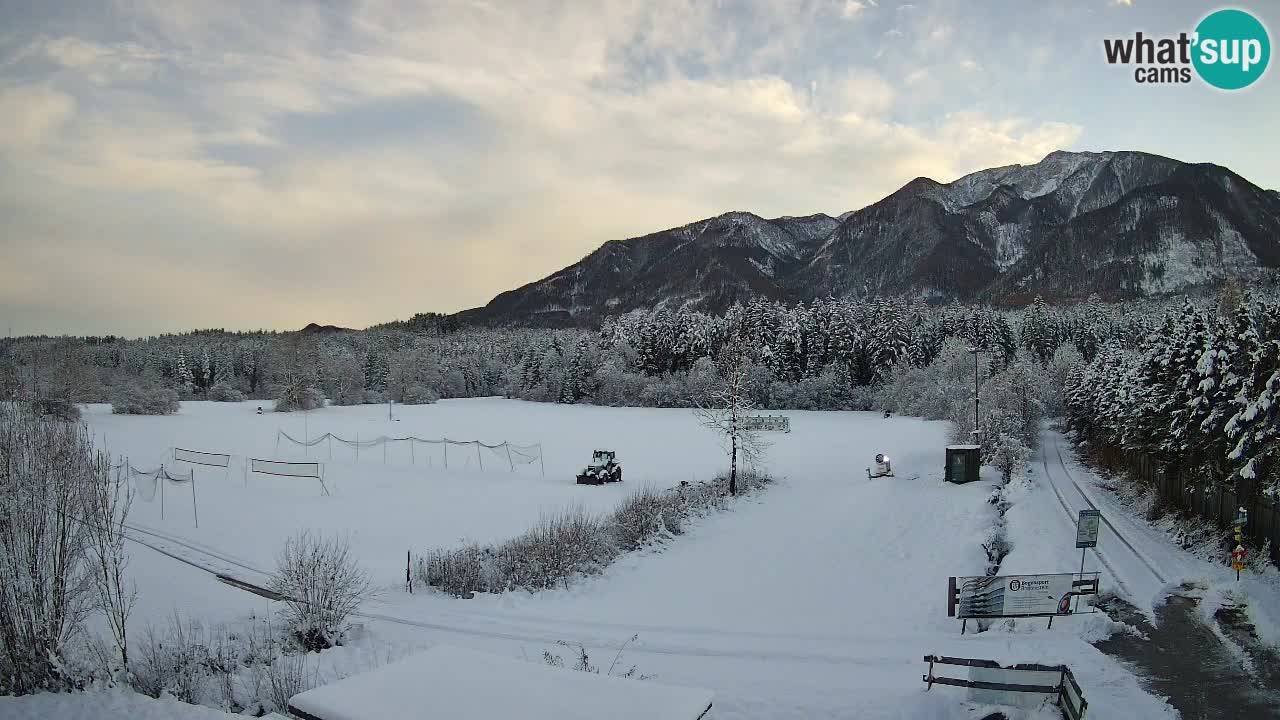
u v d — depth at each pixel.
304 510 30.12
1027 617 15.33
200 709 10.05
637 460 48.09
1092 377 48.69
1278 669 11.88
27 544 11.04
